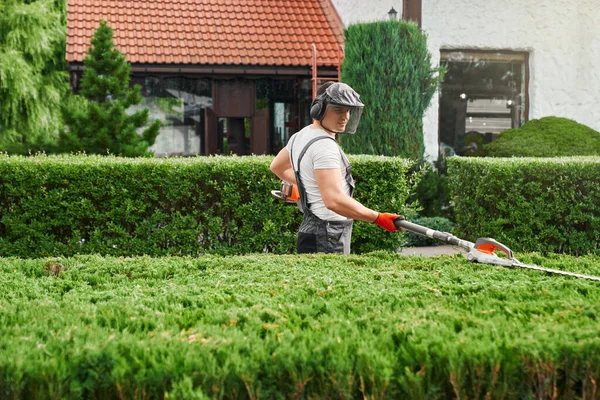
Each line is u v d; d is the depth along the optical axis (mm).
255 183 8250
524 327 2920
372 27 12828
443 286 3803
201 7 18828
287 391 2562
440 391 2592
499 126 15891
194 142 17297
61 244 8180
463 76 15742
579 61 15930
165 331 2910
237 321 3100
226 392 2537
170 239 8328
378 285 3846
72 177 8148
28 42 18625
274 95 17547
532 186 8430
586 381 2629
